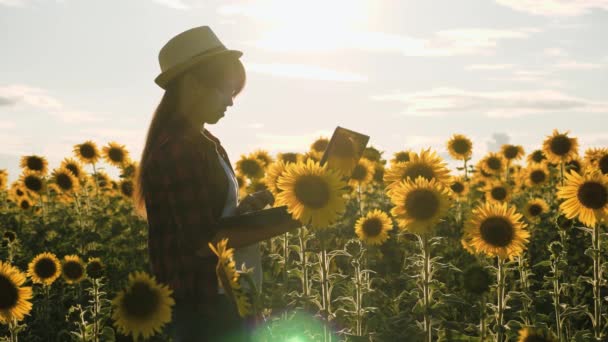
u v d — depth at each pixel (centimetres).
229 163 416
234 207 386
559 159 1159
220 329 367
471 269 426
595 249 536
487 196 1170
